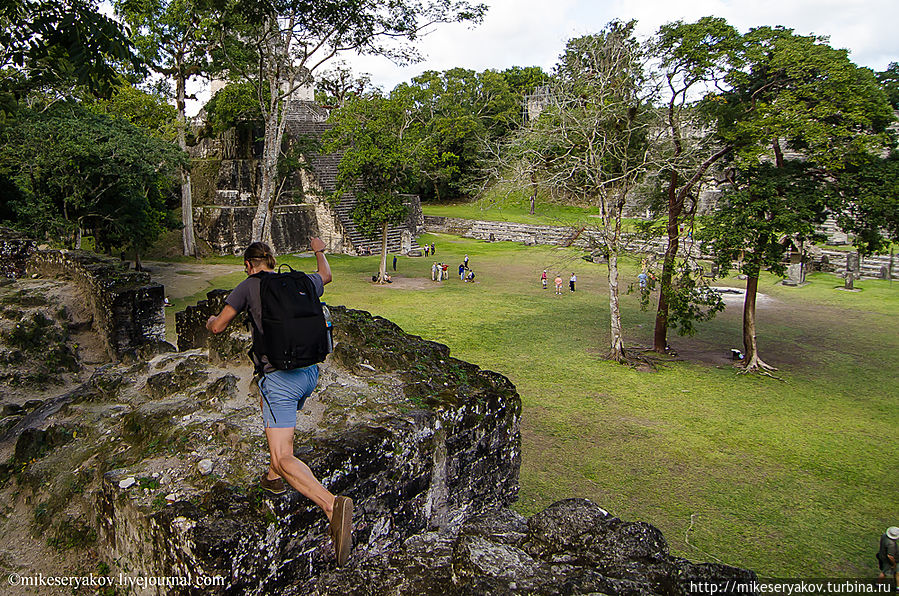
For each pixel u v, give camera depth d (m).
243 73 27.38
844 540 10.40
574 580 3.49
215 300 6.65
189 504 3.59
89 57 8.43
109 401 5.96
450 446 4.80
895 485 12.55
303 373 3.61
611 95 21.33
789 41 18.27
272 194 34.62
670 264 21.97
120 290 10.05
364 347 5.78
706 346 23.59
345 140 33.28
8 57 9.66
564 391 18.09
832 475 12.98
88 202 24.67
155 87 34.78
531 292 32.78
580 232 23.56
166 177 35.34
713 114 19.86
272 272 3.83
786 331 25.66
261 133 43.41
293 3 22.30
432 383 5.28
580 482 12.36
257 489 3.65
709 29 19.06
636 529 4.02
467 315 27.14
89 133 24.08
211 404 4.92
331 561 3.77
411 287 33.28
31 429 5.48
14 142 22.61
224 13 23.86
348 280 34.81
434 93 61.12
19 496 5.05
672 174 21.80
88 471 4.79
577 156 21.73
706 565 3.63
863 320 27.47
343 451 3.92
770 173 19.23
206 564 3.21
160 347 7.52
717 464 13.41
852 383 19.31
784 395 18.19
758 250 18.80
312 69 25.52
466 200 66.00
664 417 16.23
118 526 3.99
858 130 18.62
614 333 21.36
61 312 10.70
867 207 17.59
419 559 3.88
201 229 41.88
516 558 3.73
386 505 4.23
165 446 4.41
